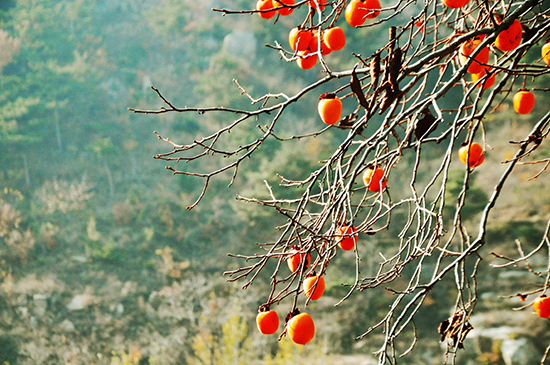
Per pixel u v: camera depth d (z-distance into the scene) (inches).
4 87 971.9
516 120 569.0
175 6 1248.2
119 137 981.8
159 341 506.6
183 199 799.1
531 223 510.0
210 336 443.5
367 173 95.2
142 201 817.5
